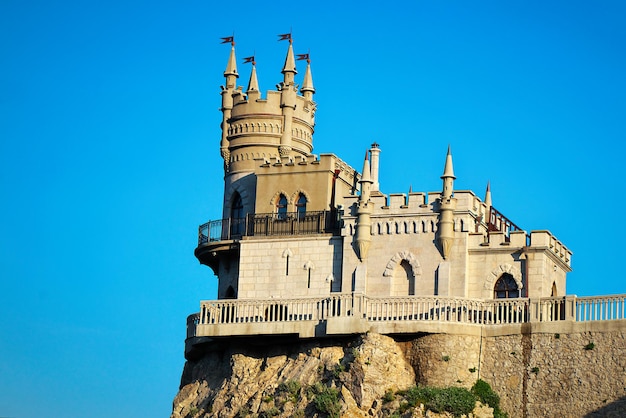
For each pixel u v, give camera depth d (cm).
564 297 8869
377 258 9569
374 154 10556
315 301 9338
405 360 9025
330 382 9025
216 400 9506
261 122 10400
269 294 9819
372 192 9694
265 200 10075
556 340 8788
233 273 10131
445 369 8900
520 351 8881
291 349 9462
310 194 9975
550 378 8744
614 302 8712
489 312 9062
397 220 9569
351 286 9588
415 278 9444
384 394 8862
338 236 9744
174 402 9931
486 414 8744
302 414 8962
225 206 10375
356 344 9112
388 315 9144
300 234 9875
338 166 10162
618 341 8612
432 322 8969
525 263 9269
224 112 10575
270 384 9306
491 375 8912
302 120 10512
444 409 8681
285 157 10119
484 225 9700
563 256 9656
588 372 8644
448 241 9406
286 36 10644
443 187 9506
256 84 10600
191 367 10181
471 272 9381
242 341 9606
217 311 9569
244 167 10369
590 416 8562
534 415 8725
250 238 9956
